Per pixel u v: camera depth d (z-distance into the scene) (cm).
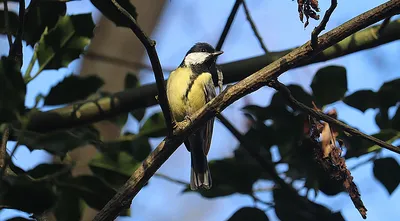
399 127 732
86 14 668
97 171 672
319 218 742
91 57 993
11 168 593
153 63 525
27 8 629
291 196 750
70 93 677
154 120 789
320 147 599
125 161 673
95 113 788
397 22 771
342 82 754
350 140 736
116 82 1103
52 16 686
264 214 744
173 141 577
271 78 563
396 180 740
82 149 898
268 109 777
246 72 803
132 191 570
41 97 667
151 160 576
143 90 799
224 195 786
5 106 500
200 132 791
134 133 807
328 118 597
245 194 768
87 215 968
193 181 779
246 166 773
